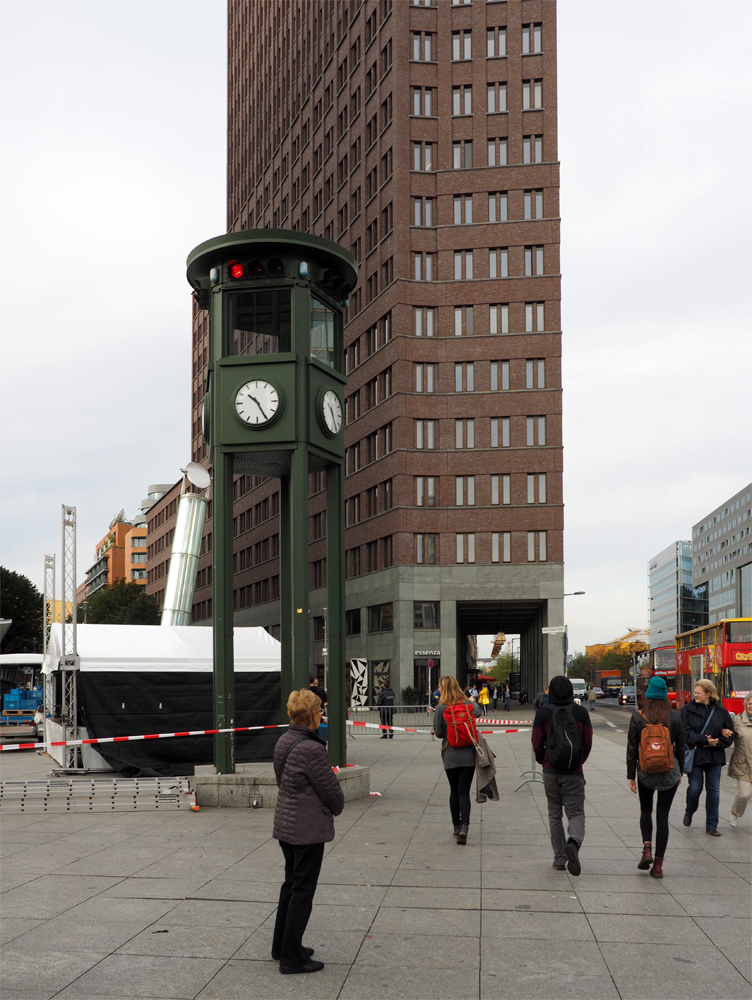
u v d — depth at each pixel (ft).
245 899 25.11
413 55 189.78
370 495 193.57
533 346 180.55
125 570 556.51
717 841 33.86
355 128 209.77
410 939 21.59
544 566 175.63
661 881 27.14
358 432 199.31
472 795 45.88
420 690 175.22
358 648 194.39
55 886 26.68
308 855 19.81
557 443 178.09
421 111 188.75
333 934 21.98
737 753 37.11
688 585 619.67
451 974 19.24
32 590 258.37
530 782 51.49
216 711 44.16
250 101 306.14
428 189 186.60
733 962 19.90
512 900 24.97
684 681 136.77
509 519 177.27
